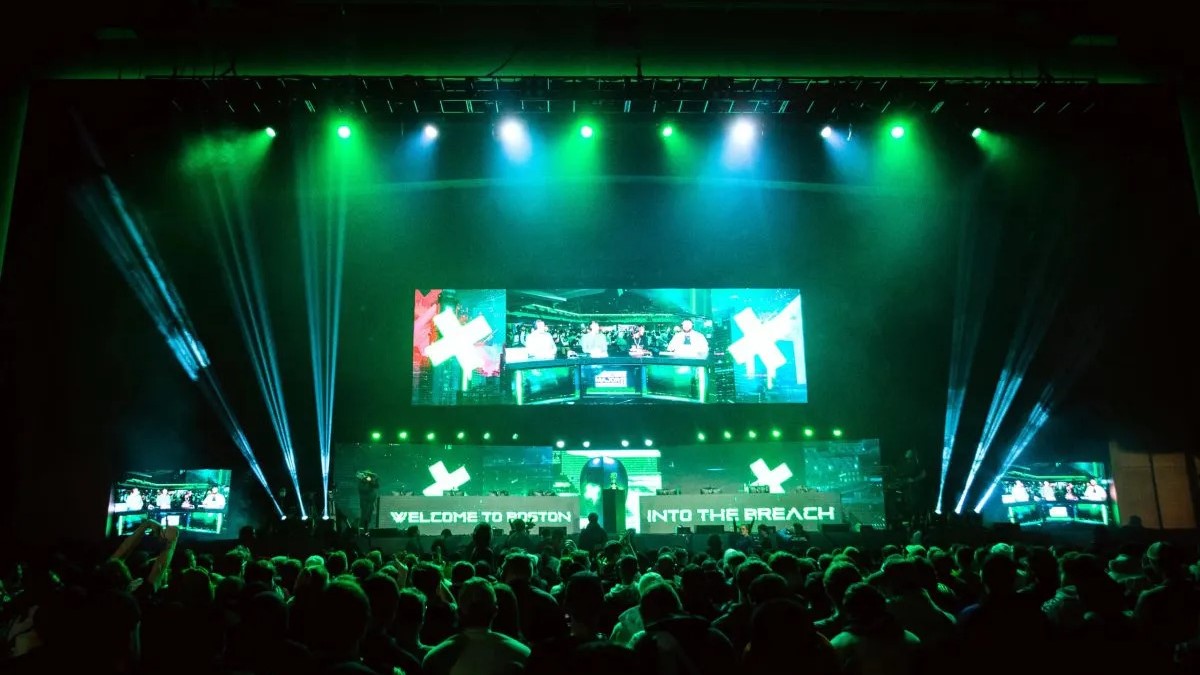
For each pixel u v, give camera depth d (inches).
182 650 121.6
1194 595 157.4
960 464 748.6
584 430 764.0
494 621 160.2
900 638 138.7
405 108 464.4
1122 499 705.6
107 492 671.1
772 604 108.9
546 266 774.5
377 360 756.6
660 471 723.4
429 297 748.6
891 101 458.0
